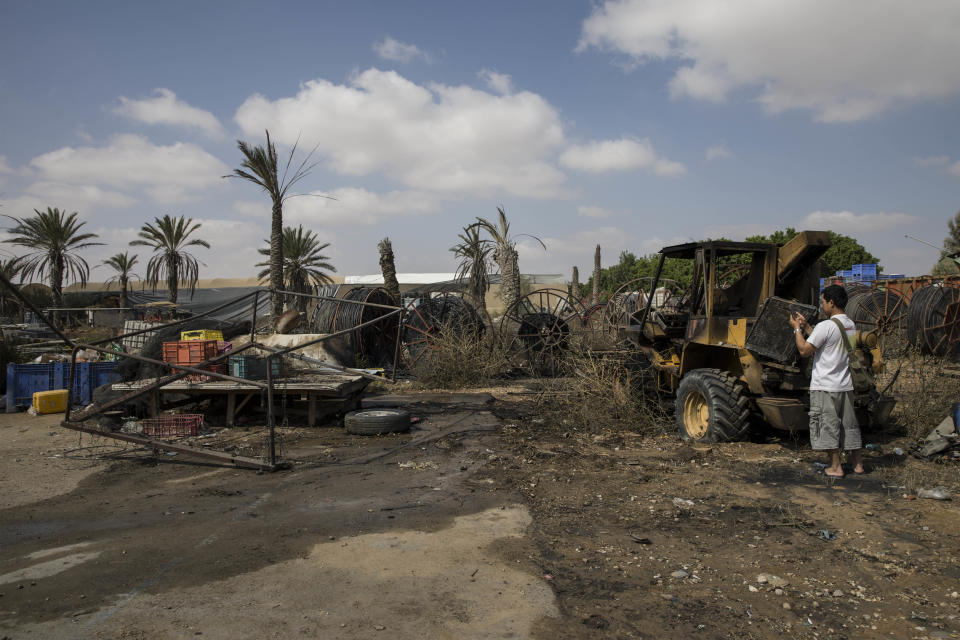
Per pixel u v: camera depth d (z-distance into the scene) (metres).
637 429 8.13
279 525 4.64
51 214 30.69
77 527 4.69
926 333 13.86
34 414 10.30
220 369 9.09
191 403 10.11
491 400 11.25
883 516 4.68
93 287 44.34
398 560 3.92
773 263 7.38
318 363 9.13
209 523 4.73
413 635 2.97
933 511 4.76
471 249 22.27
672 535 4.34
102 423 8.62
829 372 5.66
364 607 3.28
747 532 4.39
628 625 3.08
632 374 8.88
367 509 5.01
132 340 12.48
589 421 8.57
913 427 7.61
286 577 3.68
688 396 7.52
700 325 7.59
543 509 4.95
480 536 4.34
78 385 10.82
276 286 20.91
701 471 6.02
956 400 7.91
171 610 3.26
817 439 5.71
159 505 5.23
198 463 6.74
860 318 17.30
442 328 14.58
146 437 7.34
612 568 3.78
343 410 9.49
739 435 7.02
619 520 4.66
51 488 5.82
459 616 3.17
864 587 3.50
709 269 7.53
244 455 7.01
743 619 3.14
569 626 3.07
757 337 6.70
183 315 28.88
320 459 6.86
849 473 5.86
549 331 14.72
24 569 3.87
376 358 16.03
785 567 3.79
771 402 6.57
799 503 5.01
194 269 33.88
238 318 15.39
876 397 6.86
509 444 7.45
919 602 3.31
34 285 34.91
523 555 3.99
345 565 3.85
